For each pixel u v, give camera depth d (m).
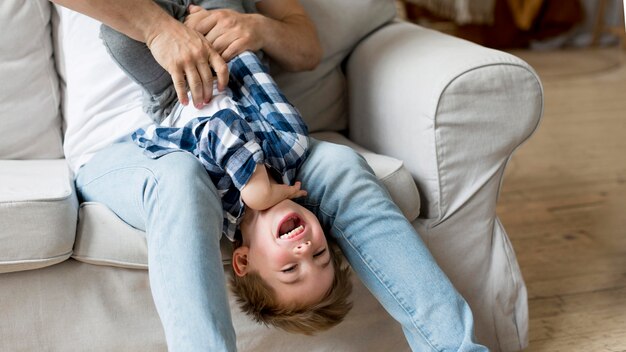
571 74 3.88
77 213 1.41
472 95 1.52
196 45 1.46
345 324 1.56
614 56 4.23
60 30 1.74
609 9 4.51
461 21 4.01
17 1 1.68
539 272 2.01
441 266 1.61
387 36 1.82
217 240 1.29
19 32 1.67
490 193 1.60
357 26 1.87
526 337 1.68
